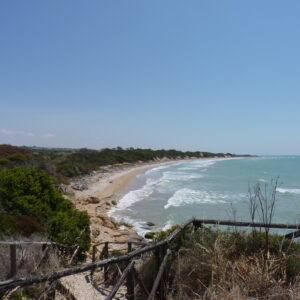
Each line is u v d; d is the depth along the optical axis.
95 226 16.62
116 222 19.58
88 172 50.91
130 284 3.77
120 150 101.25
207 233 5.32
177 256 4.88
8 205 11.23
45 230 9.82
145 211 23.98
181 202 27.33
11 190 12.13
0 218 9.63
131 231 17.11
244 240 5.13
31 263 6.03
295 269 4.23
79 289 5.74
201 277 4.37
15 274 5.55
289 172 63.69
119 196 31.59
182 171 67.62
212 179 49.31
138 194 33.03
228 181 46.00
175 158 130.75
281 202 27.05
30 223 9.97
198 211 23.30
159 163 99.44
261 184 41.22
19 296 4.16
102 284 6.33
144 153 106.44
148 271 5.06
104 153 84.69
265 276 4.02
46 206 12.19
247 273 4.16
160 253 4.48
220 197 30.12
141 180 47.78
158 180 47.84
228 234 5.34
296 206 25.27
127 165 78.12
